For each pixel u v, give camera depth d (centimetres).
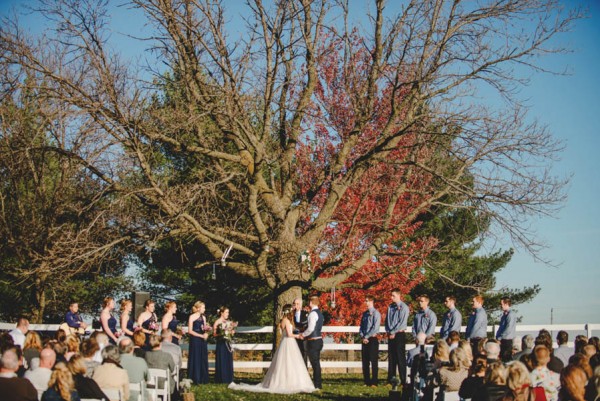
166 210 1986
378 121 2814
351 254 2670
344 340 2980
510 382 873
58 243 2002
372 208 2725
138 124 1959
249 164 2202
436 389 1272
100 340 1362
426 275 3353
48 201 2372
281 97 2281
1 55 1922
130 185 2258
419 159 2416
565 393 875
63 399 938
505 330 1773
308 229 2259
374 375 1970
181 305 3078
